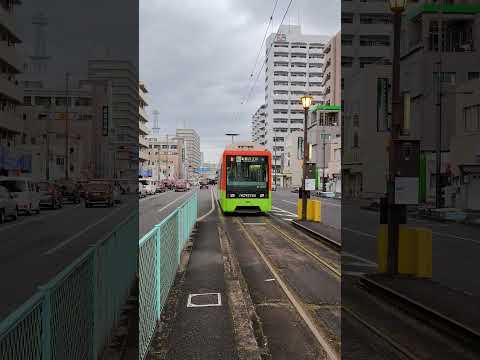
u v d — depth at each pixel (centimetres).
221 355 468
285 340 509
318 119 7075
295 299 677
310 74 13112
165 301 662
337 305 638
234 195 2239
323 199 4669
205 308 635
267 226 1792
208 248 1205
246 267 941
